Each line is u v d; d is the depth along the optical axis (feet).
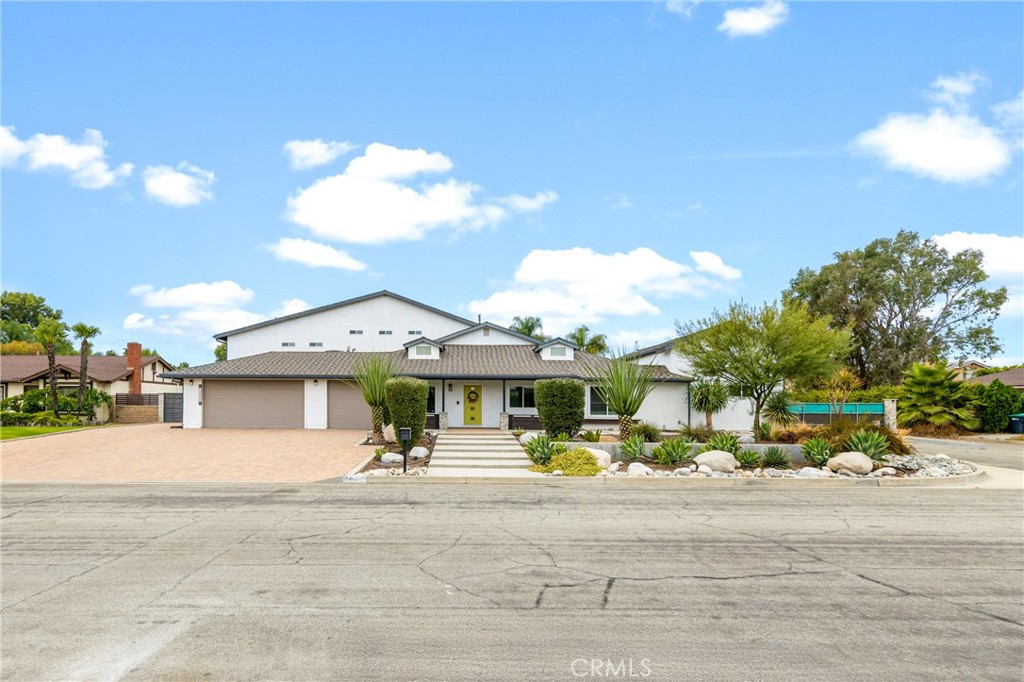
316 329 118.21
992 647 15.57
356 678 13.60
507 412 96.53
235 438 75.66
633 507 35.27
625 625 16.87
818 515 33.22
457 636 16.02
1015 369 141.90
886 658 14.85
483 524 30.01
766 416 80.38
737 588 20.17
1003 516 33.35
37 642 15.48
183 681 13.42
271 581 20.56
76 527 28.99
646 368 70.28
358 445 68.03
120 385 133.49
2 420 105.19
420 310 119.85
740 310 64.08
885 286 161.79
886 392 114.42
